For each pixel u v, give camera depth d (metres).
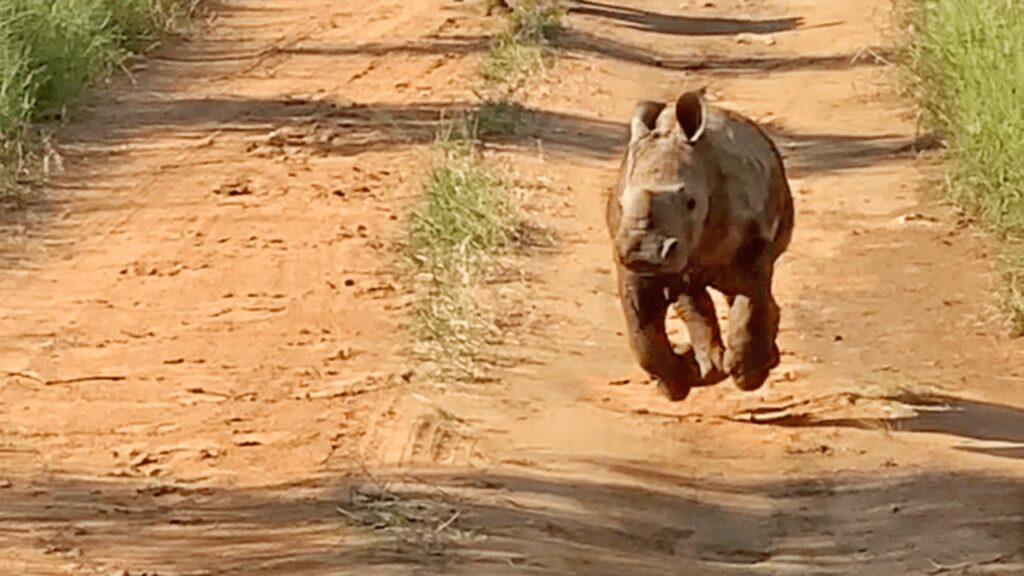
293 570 8.48
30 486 9.62
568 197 15.73
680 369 10.43
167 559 8.66
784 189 10.32
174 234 14.57
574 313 12.64
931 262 13.85
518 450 10.15
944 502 9.59
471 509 9.23
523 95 19.62
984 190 14.93
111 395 11.07
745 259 10.05
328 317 12.54
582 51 22.00
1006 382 11.42
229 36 22.89
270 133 17.98
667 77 21.19
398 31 23.25
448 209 14.52
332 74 20.81
